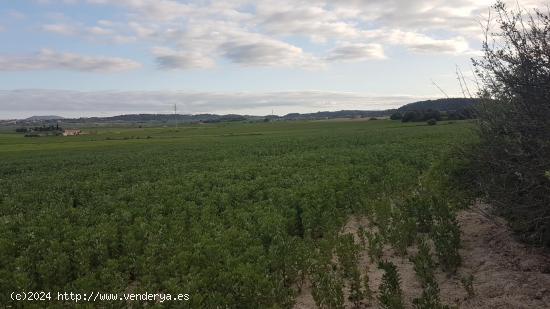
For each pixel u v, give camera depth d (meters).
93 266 10.59
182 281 8.82
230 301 7.69
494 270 8.27
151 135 101.50
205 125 167.88
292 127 114.12
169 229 12.66
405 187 17.20
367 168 22.61
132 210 15.20
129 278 9.94
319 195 15.72
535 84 7.15
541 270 7.92
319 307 7.66
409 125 85.12
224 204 15.88
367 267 9.32
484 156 8.53
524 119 7.32
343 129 88.19
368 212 13.92
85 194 21.33
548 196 7.16
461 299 7.34
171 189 19.45
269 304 7.86
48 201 19.88
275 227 12.04
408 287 8.16
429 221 11.46
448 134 47.69
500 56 7.67
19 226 14.26
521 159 7.53
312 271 8.98
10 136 114.69
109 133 120.75
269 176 21.84
